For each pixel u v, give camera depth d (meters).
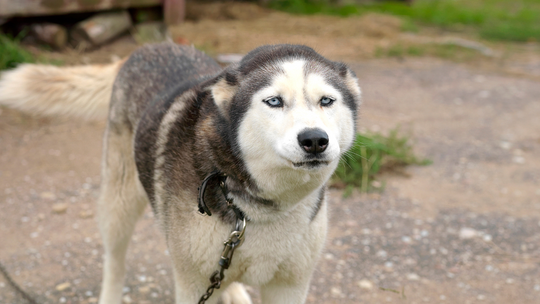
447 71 8.25
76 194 4.15
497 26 11.64
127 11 7.36
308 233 2.25
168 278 3.23
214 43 7.77
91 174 4.47
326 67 2.14
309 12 10.97
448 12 12.95
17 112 5.44
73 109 3.36
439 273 3.36
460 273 3.36
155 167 2.44
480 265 3.45
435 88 7.37
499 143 5.51
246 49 7.68
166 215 2.33
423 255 3.55
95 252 3.46
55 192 4.15
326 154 1.90
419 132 5.74
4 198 4.00
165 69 2.87
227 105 2.13
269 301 2.43
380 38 9.84
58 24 6.79
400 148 5.07
